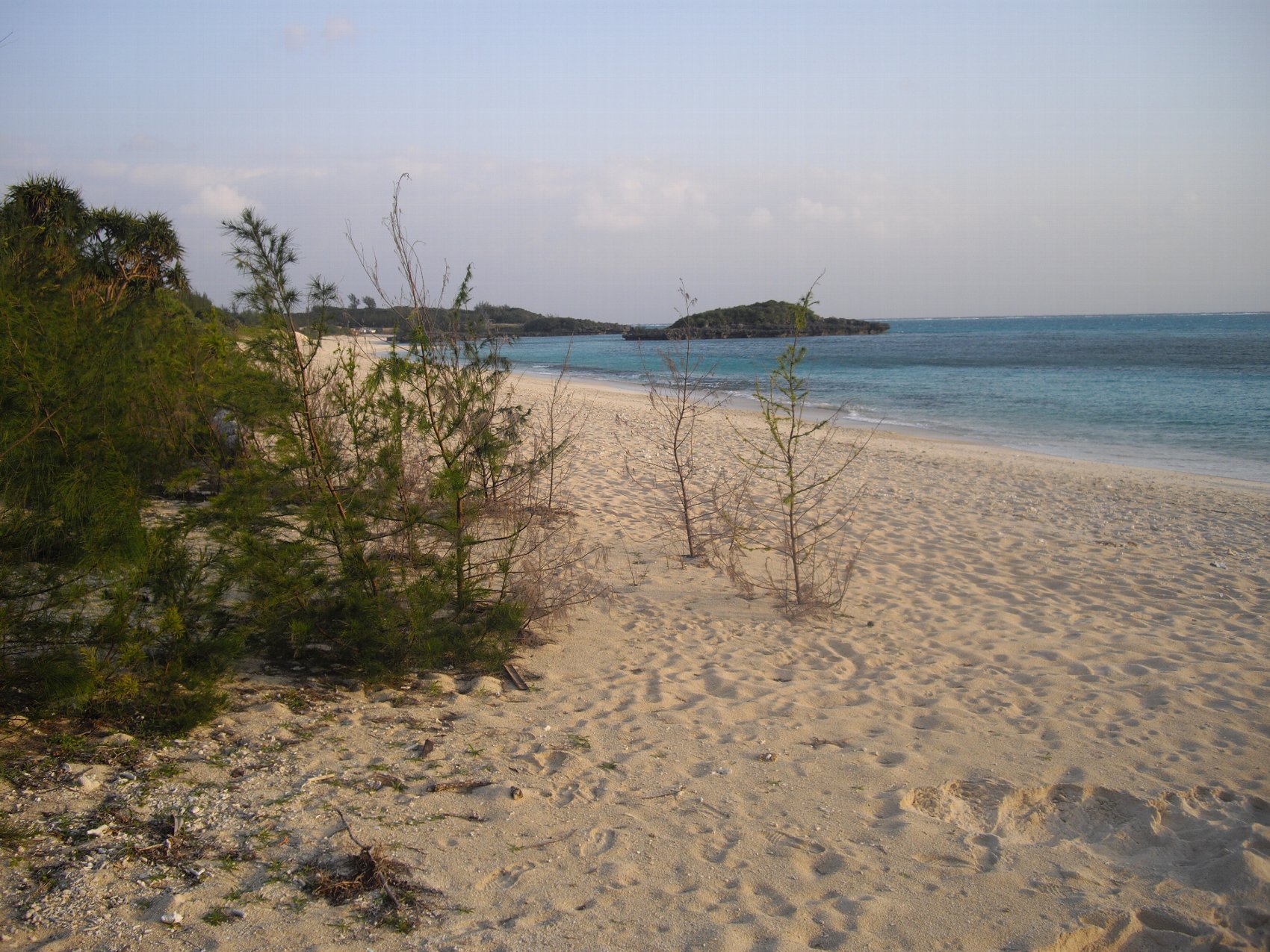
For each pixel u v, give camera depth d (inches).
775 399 1029.8
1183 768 164.4
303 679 191.9
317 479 190.2
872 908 116.0
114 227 245.6
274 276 185.5
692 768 160.4
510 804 142.6
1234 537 376.8
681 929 110.1
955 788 155.4
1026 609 273.9
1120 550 350.3
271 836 127.3
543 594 238.8
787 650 234.7
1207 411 912.9
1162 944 112.7
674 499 387.2
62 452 149.2
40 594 146.6
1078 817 149.4
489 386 217.3
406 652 194.5
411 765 154.9
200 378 229.8
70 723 155.8
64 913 105.3
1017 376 1414.9
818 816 143.3
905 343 2910.9
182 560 170.9
